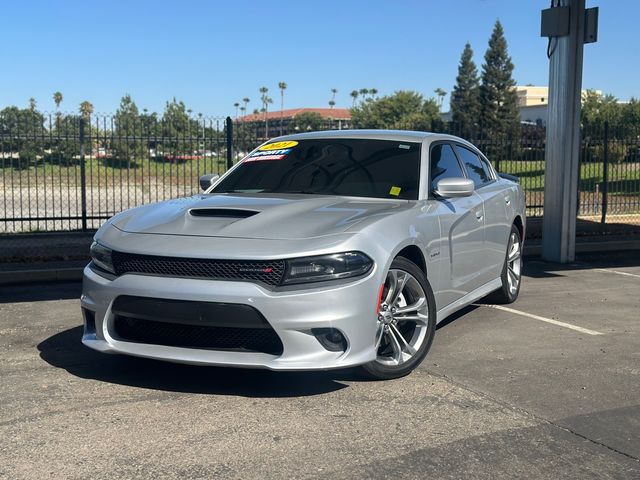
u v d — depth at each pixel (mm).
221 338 3984
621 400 4145
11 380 4402
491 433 3611
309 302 3854
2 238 12203
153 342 4125
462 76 102188
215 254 3928
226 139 13672
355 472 3143
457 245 5371
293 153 5762
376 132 5918
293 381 4398
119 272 4168
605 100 47750
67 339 5469
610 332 5848
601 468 3217
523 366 4812
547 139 10484
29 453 3309
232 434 3561
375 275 4094
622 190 17344
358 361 4008
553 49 10312
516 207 6996
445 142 6008
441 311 5176
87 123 13336
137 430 3598
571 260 10367
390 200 4953
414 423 3736
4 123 12992
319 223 4242
